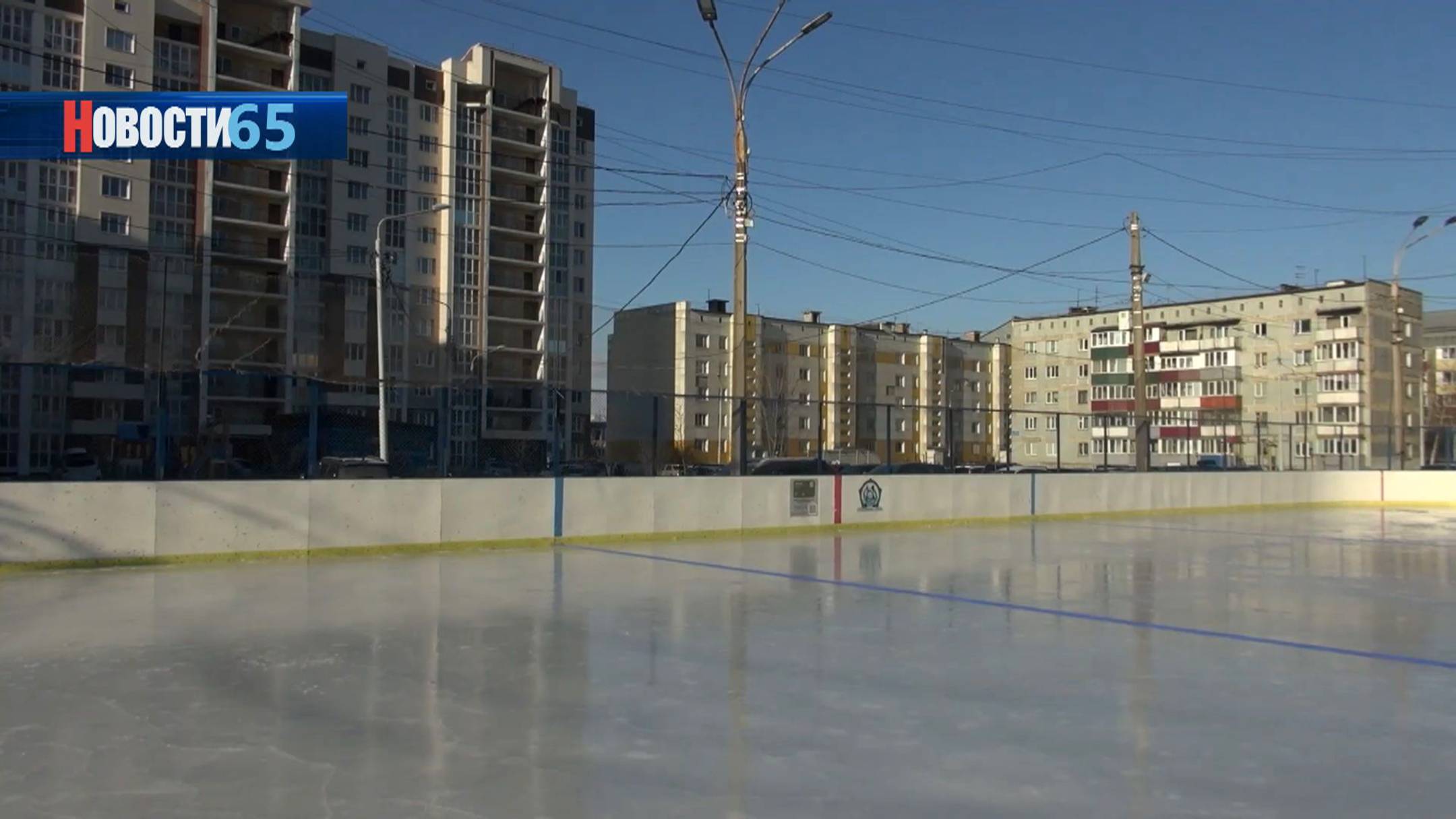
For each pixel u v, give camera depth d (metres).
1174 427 74.69
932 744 6.17
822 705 7.06
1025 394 83.69
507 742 6.11
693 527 20.08
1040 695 7.43
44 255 57.22
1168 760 5.91
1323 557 17.94
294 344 66.00
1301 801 5.24
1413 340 74.56
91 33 58.47
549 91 81.81
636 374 74.56
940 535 21.73
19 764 5.66
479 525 17.67
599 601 11.77
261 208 67.75
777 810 5.02
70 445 14.66
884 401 77.31
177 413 15.56
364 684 7.58
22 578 13.52
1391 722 6.80
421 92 75.31
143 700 7.07
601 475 19.64
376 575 14.09
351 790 5.26
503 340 79.25
